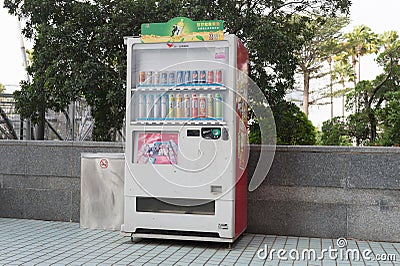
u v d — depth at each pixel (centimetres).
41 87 960
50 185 732
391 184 613
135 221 593
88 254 532
